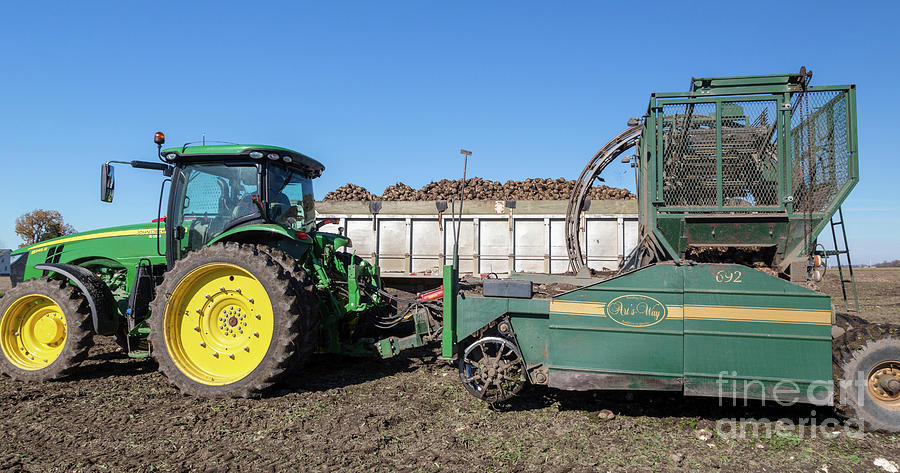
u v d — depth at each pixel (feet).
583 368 13.78
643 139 18.81
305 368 19.76
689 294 13.26
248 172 18.86
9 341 18.90
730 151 16.34
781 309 12.83
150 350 17.58
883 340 13.14
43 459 11.64
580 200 21.98
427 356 21.62
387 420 13.93
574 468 11.14
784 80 15.69
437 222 28.84
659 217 16.33
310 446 12.33
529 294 14.52
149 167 19.01
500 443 12.47
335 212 29.35
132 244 20.36
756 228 15.83
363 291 19.49
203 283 17.10
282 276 16.47
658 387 13.34
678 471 11.03
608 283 13.71
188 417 14.39
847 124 15.26
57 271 18.62
